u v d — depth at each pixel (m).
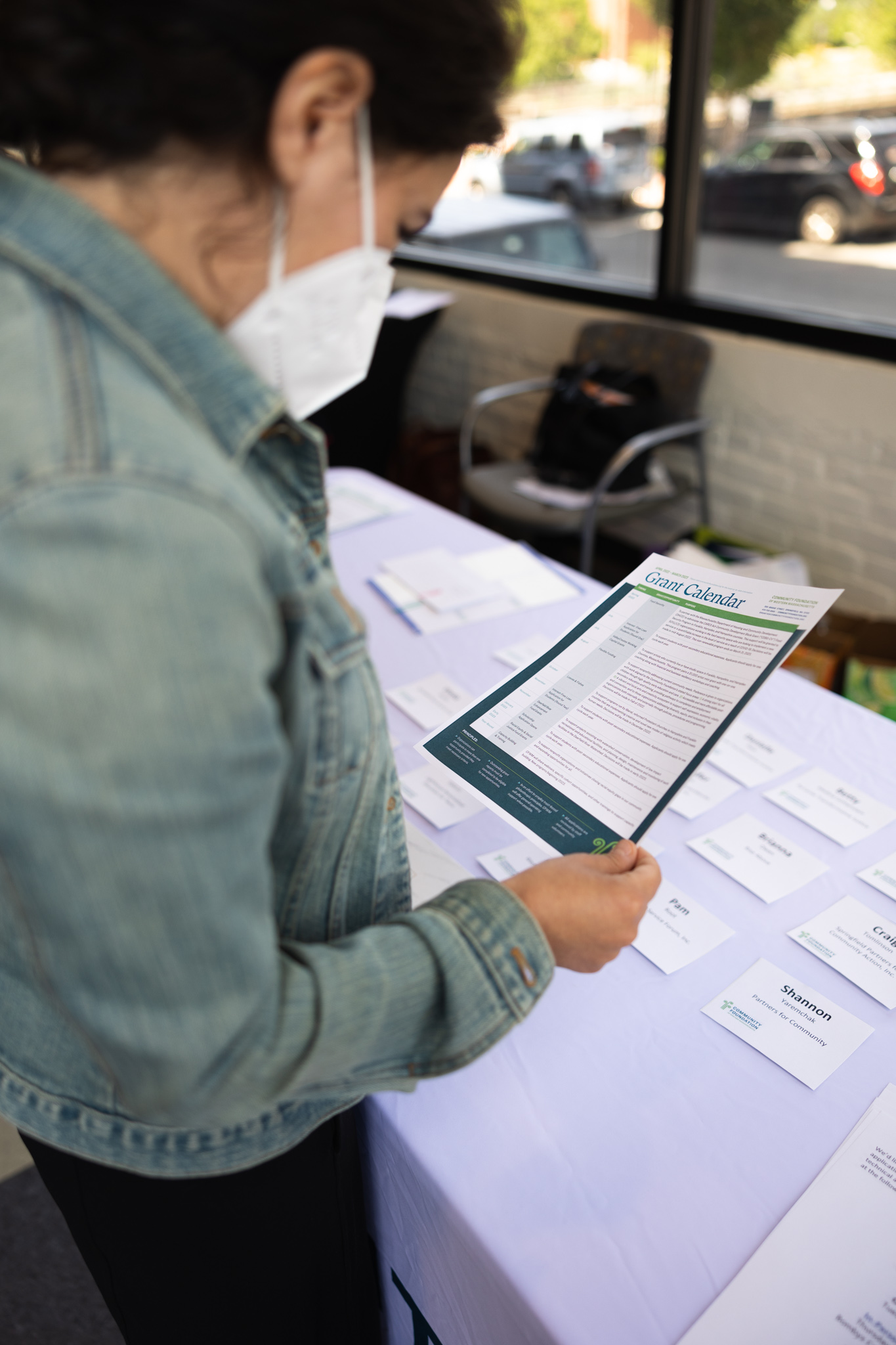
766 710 1.23
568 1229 0.66
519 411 3.41
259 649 0.39
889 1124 0.72
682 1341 0.60
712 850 1.00
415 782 1.10
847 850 1.00
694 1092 0.75
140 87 0.39
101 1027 0.39
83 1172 0.66
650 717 0.73
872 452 2.46
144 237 0.44
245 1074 0.42
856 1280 0.62
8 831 0.37
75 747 0.35
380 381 3.32
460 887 0.57
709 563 2.23
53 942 0.38
